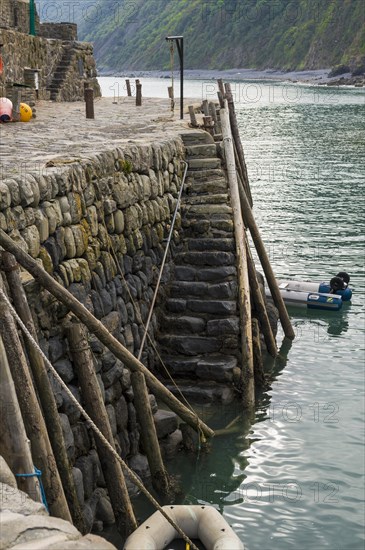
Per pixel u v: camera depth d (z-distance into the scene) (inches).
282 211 1391.5
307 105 4104.3
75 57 1469.0
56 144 665.0
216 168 773.3
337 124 3058.6
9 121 920.3
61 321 452.1
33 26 1408.7
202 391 629.0
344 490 517.0
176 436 559.5
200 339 650.2
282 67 7219.5
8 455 339.0
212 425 597.3
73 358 445.1
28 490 339.3
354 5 6934.1
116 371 506.0
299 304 901.2
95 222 527.2
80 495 437.4
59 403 434.0
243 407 623.5
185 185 757.3
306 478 530.6
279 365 726.5
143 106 1251.8
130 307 581.0
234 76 7126.0
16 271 393.4
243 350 638.5
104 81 6417.3
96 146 639.8
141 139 727.1
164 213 681.0
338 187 1644.9
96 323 440.8
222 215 725.9
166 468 534.9
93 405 443.5
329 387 679.7
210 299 669.9
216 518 415.5
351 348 776.9
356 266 1039.6
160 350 652.1
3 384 338.3
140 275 616.1
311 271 1015.6
